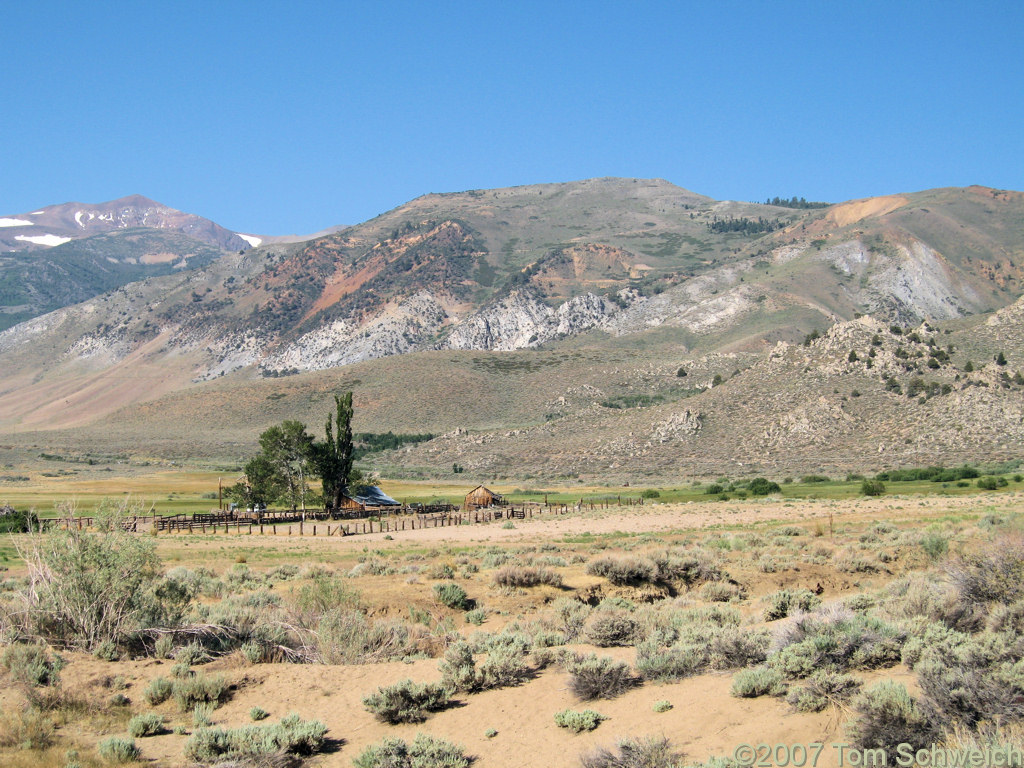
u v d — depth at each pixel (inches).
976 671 388.5
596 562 1079.0
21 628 659.4
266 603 902.4
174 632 679.1
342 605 803.4
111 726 509.0
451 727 485.4
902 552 1232.2
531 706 500.7
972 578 628.1
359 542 1968.5
